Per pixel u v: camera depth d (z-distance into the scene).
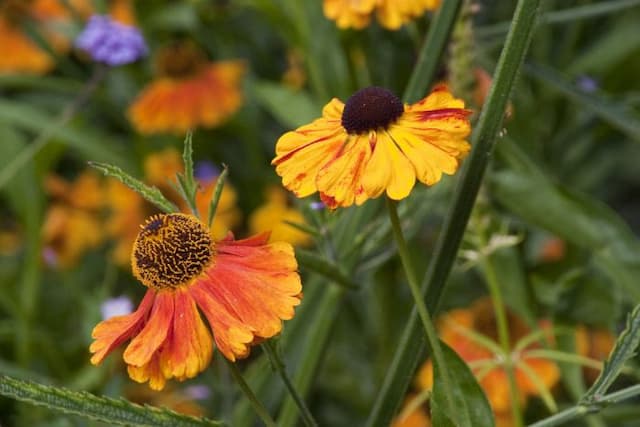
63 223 1.10
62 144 1.03
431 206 0.78
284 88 0.96
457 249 0.64
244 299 0.59
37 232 0.99
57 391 0.60
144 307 0.60
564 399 0.86
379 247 0.79
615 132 0.96
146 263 0.60
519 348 0.73
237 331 0.58
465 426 0.61
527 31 0.61
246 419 0.82
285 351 0.81
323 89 0.89
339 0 0.75
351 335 0.99
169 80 1.09
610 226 0.77
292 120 0.94
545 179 0.77
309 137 0.60
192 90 1.08
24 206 1.00
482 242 0.74
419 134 0.59
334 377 0.96
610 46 0.98
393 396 0.65
